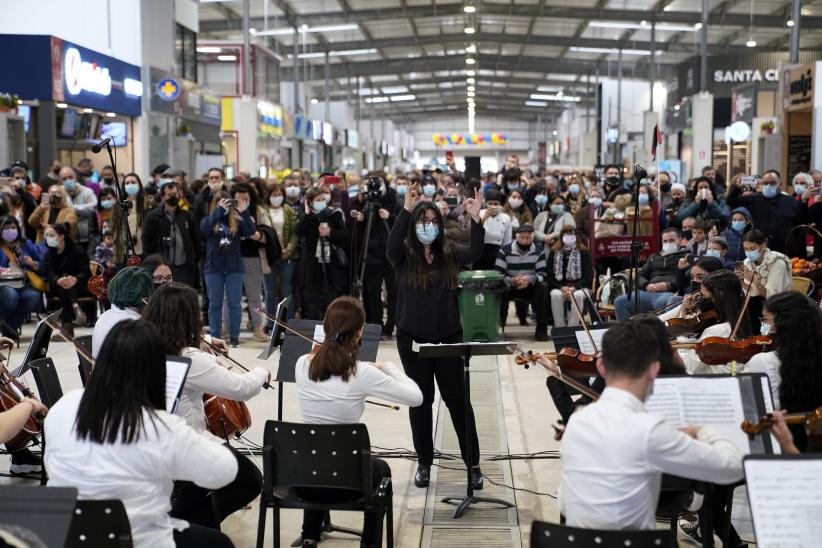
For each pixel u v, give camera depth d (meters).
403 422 6.71
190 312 3.93
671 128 32.34
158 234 9.51
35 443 5.36
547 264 10.00
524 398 7.52
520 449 6.09
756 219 10.79
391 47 40.81
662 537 2.52
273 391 7.65
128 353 2.80
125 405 2.79
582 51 43.50
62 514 2.34
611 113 44.22
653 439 2.67
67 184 12.24
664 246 9.31
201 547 3.18
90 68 16.44
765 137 20.48
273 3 31.98
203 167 21.61
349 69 45.69
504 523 4.76
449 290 5.27
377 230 9.87
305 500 3.83
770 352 4.04
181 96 20.98
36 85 15.09
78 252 10.17
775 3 31.30
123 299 4.42
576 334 4.65
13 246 9.96
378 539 3.76
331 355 4.09
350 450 3.64
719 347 4.29
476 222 5.60
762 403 3.27
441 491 5.27
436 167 15.91
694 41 38.97
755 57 33.50
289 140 33.47
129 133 18.81
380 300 9.91
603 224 10.55
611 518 2.71
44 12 18.53
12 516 2.34
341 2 32.66
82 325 10.84
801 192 13.28
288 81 42.44
